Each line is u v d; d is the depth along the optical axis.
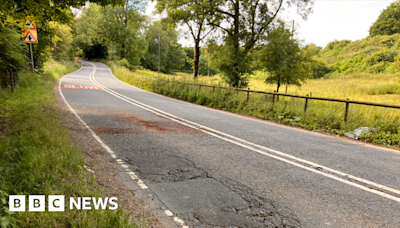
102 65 69.56
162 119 9.06
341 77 51.34
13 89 12.22
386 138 7.41
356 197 3.50
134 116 9.29
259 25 21.41
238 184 3.82
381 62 53.12
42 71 22.55
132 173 4.09
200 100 15.76
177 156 5.04
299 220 2.89
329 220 2.91
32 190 2.87
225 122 9.23
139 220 2.73
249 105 12.67
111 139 6.01
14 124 5.98
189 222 2.78
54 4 7.79
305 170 4.48
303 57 19.73
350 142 7.17
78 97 14.03
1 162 3.43
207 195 3.44
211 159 4.93
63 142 4.80
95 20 66.00
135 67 68.56
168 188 3.62
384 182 4.06
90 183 3.41
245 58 22.09
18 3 6.93
